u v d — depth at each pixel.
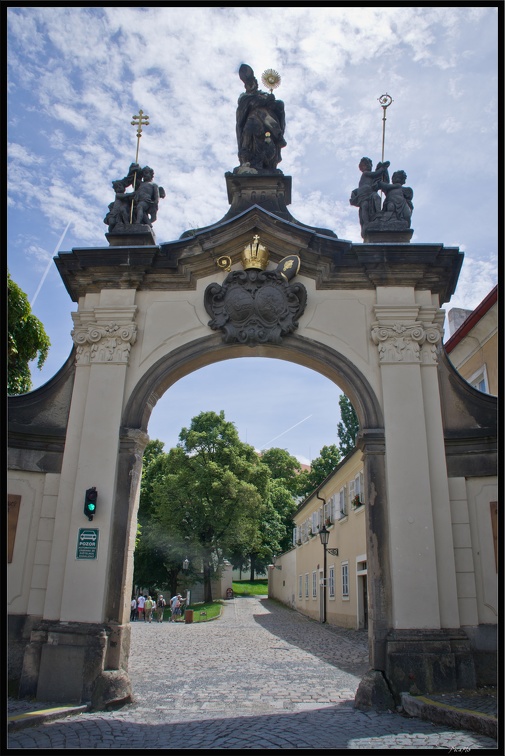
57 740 6.01
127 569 8.65
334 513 25.00
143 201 10.56
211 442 38.16
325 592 26.27
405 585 8.30
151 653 13.89
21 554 8.94
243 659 12.87
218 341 9.67
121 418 9.24
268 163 11.16
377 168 10.70
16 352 13.57
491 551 8.75
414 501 8.70
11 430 9.22
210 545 36.97
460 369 18.47
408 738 5.98
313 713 7.36
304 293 9.73
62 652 8.05
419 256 9.66
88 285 9.99
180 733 6.32
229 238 9.88
